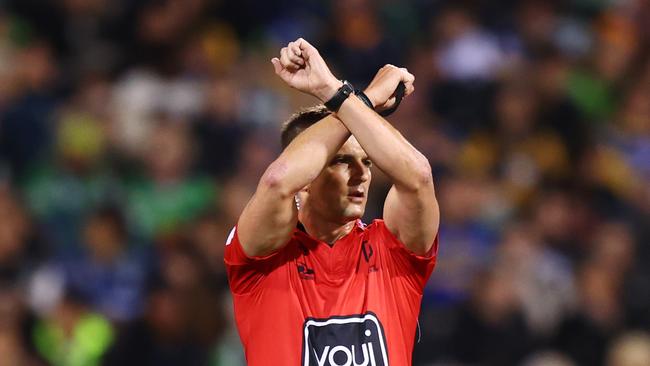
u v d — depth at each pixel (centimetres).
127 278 4031
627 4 5622
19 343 3644
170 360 3688
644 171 4891
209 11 5269
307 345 1798
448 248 4131
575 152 4803
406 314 1858
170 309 3719
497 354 3834
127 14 5175
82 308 3869
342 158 1848
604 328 3941
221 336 3759
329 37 5184
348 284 1836
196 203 4434
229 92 4703
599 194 4562
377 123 1784
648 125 5081
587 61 5306
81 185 4453
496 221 4316
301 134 1812
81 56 5088
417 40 5312
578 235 4344
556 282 4009
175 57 5022
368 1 5325
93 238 4088
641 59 5359
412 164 1777
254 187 4288
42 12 5128
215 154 4575
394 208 1842
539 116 4900
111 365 3716
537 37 5250
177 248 3844
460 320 3884
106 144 4616
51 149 4634
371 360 1795
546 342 3897
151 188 4472
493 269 3994
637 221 4419
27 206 4316
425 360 3866
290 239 1847
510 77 5050
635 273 4172
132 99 4800
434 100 4991
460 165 4594
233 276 1847
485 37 5234
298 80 1816
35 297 3953
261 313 1828
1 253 3997
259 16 5328
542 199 4481
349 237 1867
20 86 4784
